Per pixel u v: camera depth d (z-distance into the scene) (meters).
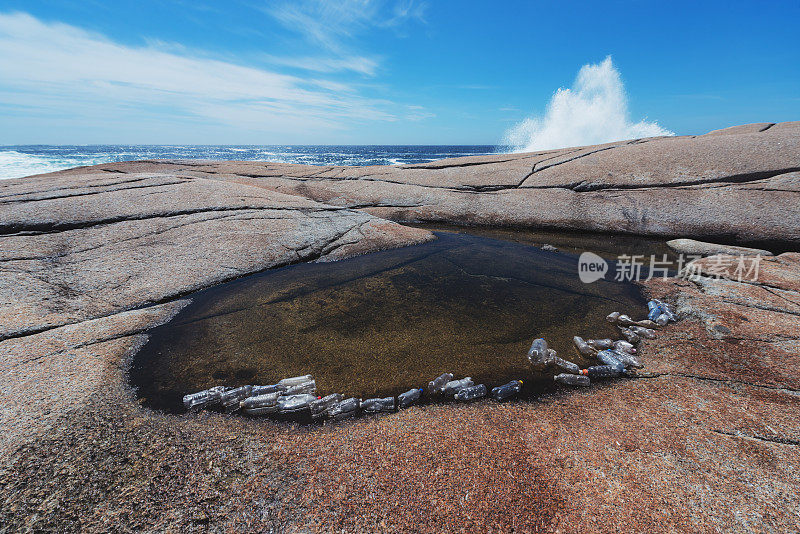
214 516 2.37
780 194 8.77
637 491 2.50
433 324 5.07
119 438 3.02
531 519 2.32
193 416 3.31
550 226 10.63
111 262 6.43
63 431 3.07
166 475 2.68
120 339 4.58
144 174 10.72
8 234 6.61
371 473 2.68
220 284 6.49
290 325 5.04
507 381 3.84
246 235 7.95
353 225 9.47
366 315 5.34
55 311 5.02
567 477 2.63
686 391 3.55
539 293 6.11
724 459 2.73
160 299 5.72
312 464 2.77
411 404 3.49
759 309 5.04
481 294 6.07
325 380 3.88
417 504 2.43
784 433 2.94
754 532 2.19
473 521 2.31
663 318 4.92
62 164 42.75
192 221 8.08
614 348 4.38
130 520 2.34
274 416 3.32
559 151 14.91
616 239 9.64
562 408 3.40
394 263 7.73
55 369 3.90
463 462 2.77
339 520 2.33
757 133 11.35
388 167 16.25
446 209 12.09
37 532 2.27
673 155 11.17
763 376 3.70
